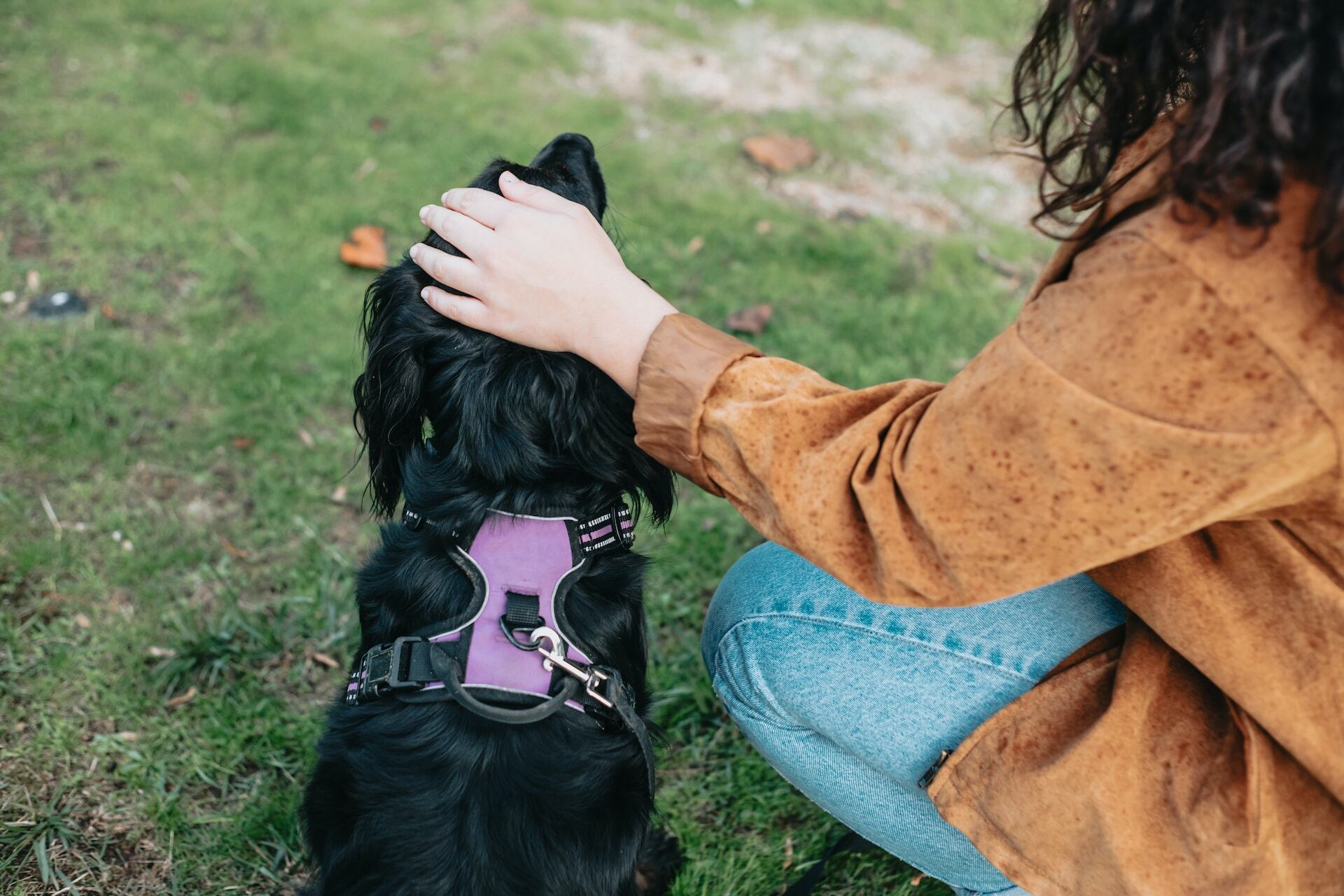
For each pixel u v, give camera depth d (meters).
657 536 2.53
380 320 1.57
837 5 5.06
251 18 4.26
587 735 1.48
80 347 2.79
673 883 1.89
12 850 1.80
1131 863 1.17
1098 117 1.09
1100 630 1.38
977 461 1.05
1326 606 1.04
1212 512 1.00
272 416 2.75
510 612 1.45
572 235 1.32
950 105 4.46
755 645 1.55
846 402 1.20
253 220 3.30
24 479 2.47
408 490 1.57
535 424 1.50
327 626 2.28
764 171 3.88
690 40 4.61
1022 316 1.07
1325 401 0.92
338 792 1.48
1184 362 0.95
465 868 1.39
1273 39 0.88
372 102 3.85
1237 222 0.92
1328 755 1.08
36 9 4.08
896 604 1.20
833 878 1.90
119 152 3.46
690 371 1.23
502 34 4.41
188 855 1.85
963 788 1.33
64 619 2.19
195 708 2.10
